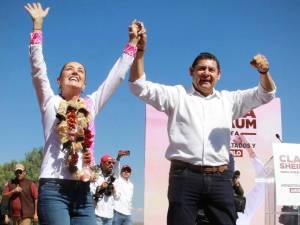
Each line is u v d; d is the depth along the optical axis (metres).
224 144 3.98
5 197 10.19
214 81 4.16
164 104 4.08
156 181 10.94
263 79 4.12
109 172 9.70
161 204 10.91
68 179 3.44
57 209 3.36
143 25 4.04
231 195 3.93
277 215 8.81
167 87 4.12
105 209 9.58
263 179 11.22
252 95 4.20
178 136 3.97
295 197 7.45
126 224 10.78
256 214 11.09
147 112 11.09
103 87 3.90
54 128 3.56
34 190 10.24
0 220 10.22
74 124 3.49
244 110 4.29
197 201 3.88
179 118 4.02
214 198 3.86
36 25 3.71
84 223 3.45
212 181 3.86
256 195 11.20
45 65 3.68
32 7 3.76
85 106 3.65
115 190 10.40
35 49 3.63
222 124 4.03
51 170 3.44
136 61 4.04
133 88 4.05
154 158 11.00
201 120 3.98
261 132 11.42
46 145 3.56
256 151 11.37
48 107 3.62
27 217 10.11
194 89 4.18
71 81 3.73
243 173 11.28
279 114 11.42
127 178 10.96
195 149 3.88
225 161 3.95
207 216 3.93
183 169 3.89
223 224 3.85
